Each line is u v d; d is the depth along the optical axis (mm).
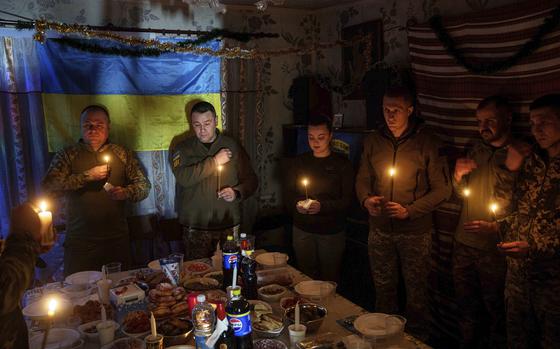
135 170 3625
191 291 2471
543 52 2779
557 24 2678
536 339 2678
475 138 3232
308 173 3588
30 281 1673
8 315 1647
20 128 3803
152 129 4242
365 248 4066
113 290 2377
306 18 4906
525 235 2510
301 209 3373
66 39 3791
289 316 2158
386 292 3320
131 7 4117
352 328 2096
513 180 2750
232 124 4574
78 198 3406
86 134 3404
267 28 4727
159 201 4367
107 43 3961
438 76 3418
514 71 2947
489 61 3092
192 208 3658
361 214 4082
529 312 2582
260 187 4914
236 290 1818
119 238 3525
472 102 3219
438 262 3545
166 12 4250
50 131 3875
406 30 3863
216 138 3684
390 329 2004
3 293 1549
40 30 3217
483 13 3096
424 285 3184
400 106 3031
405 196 3158
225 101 4500
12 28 3705
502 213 2816
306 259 3643
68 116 3918
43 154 3896
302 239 3621
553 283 2408
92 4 3980
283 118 4984
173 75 4258
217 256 2877
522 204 2533
